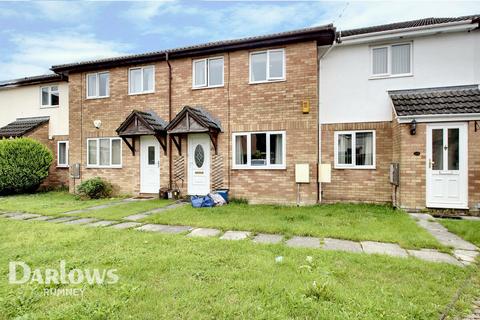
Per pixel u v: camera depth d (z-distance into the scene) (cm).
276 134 1005
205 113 1084
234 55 1052
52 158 1389
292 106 982
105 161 1245
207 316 280
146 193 1166
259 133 1020
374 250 494
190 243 515
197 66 1117
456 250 494
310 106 963
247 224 662
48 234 582
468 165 781
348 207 898
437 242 521
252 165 1027
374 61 1006
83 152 1278
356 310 288
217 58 1082
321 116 1041
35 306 304
